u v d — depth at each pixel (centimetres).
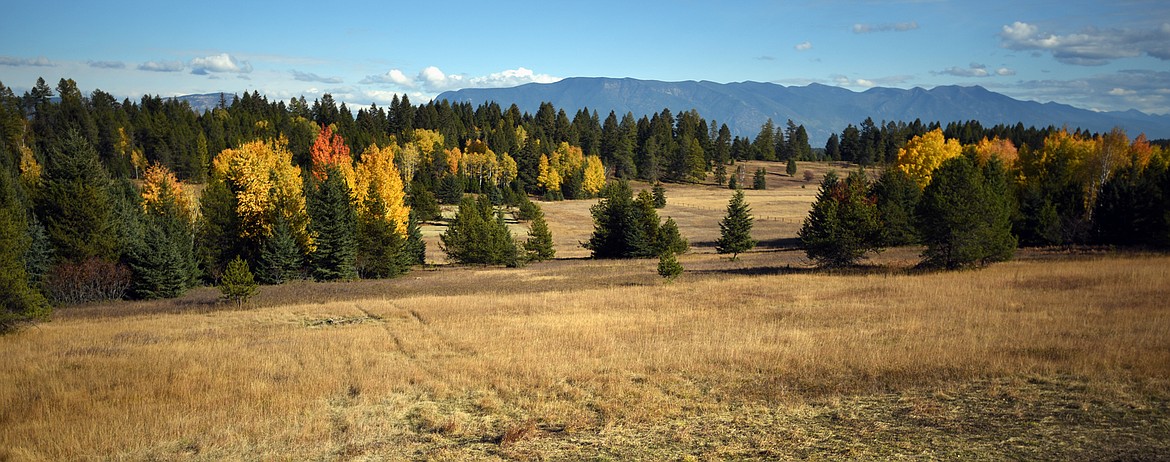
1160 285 2738
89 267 3862
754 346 1911
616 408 1362
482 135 17200
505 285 4178
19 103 13250
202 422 1316
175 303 3672
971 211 3734
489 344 2103
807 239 4478
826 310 2638
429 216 9431
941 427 1149
